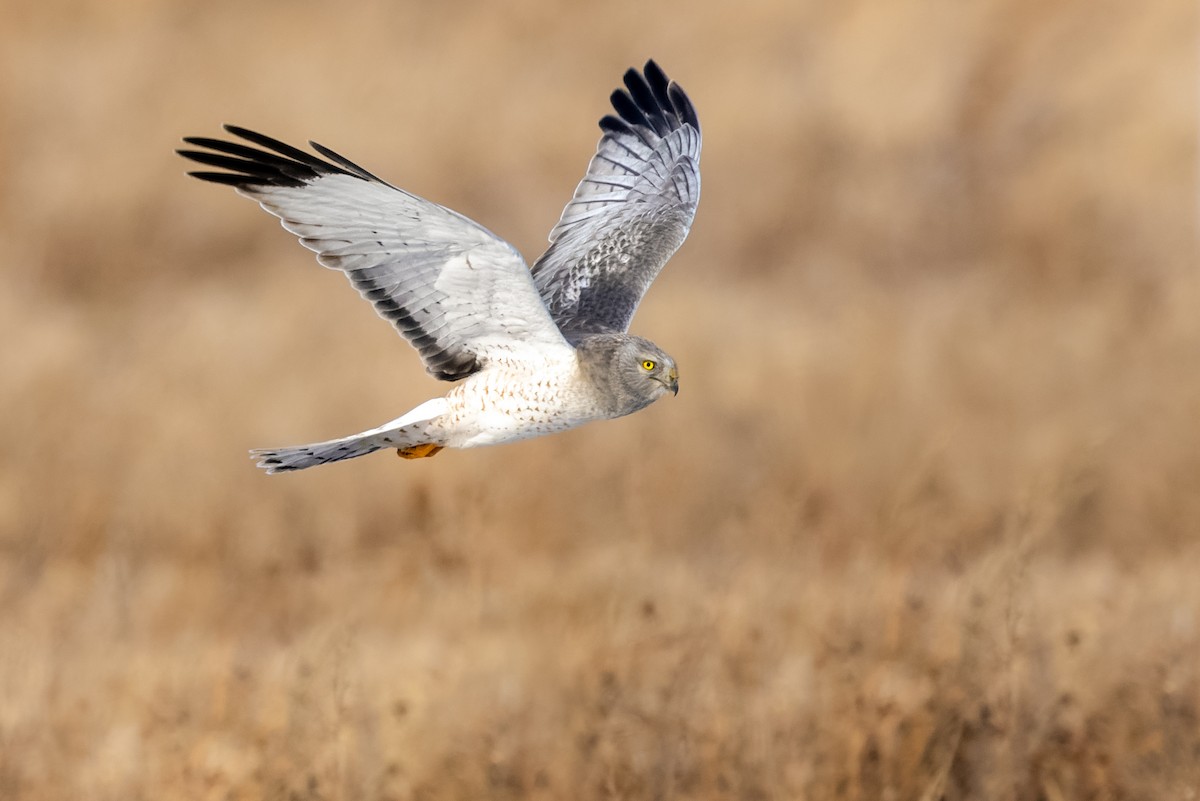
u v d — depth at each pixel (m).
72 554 15.47
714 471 15.95
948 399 17.67
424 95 33.06
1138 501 15.83
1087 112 31.06
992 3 33.72
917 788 9.61
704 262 28.97
